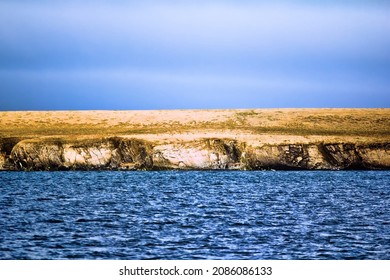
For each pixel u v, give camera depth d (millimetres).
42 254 142375
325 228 176750
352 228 177500
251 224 181750
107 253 143250
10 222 182500
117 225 178750
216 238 159500
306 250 147875
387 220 193625
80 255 141625
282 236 163000
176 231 169000
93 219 190125
